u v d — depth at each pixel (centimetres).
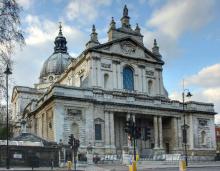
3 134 8900
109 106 8175
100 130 8019
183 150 9125
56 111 7544
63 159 6906
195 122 9512
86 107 7888
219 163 7688
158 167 6088
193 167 5888
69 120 7644
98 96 8131
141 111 8562
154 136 8800
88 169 5697
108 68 8694
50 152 6456
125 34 9194
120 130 8694
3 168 5519
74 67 9638
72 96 7719
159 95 9312
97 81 8450
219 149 13650
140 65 9194
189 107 9488
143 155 8456
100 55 8650
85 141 7719
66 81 10262
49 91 8175
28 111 10188
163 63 9544
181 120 9275
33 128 9381
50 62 13700
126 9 9412
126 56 8969
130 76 9069
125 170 5250
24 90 12131
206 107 9794
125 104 8331
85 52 8631
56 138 7400
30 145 6366
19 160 6103
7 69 2919
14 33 2669
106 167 5962
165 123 9431
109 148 7938
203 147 9506
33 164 5788
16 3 2656
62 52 14138
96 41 8669
